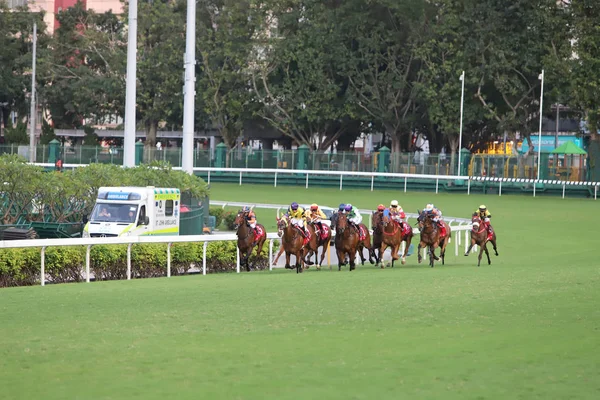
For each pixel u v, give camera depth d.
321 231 22.84
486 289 16.62
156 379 9.23
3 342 11.24
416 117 65.88
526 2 59.84
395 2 62.31
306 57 65.69
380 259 23.45
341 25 64.75
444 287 17.06
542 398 8.48
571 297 15.31
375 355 10.43
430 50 61.78
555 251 32.03
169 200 27.05
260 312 13.77
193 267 24.39
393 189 60.16
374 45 63.81
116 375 9.41
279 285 17.75
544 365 9.88
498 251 32.12
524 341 11.25
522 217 43.50
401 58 65.56
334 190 59.03
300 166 64.56
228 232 36.03
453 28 62.31
